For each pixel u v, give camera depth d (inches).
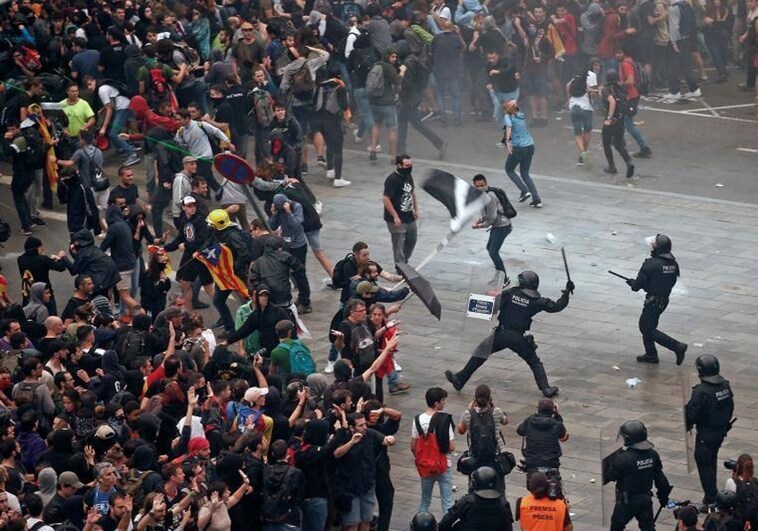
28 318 2027.6
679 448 1891.0
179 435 1622.8
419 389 2054.6
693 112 3395.7
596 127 3265.3
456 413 1977.1
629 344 2199.8
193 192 2257.6
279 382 1776.6
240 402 1664.6
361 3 3373.5
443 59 3213.6
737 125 3292.3
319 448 1582.2
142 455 1539.1
